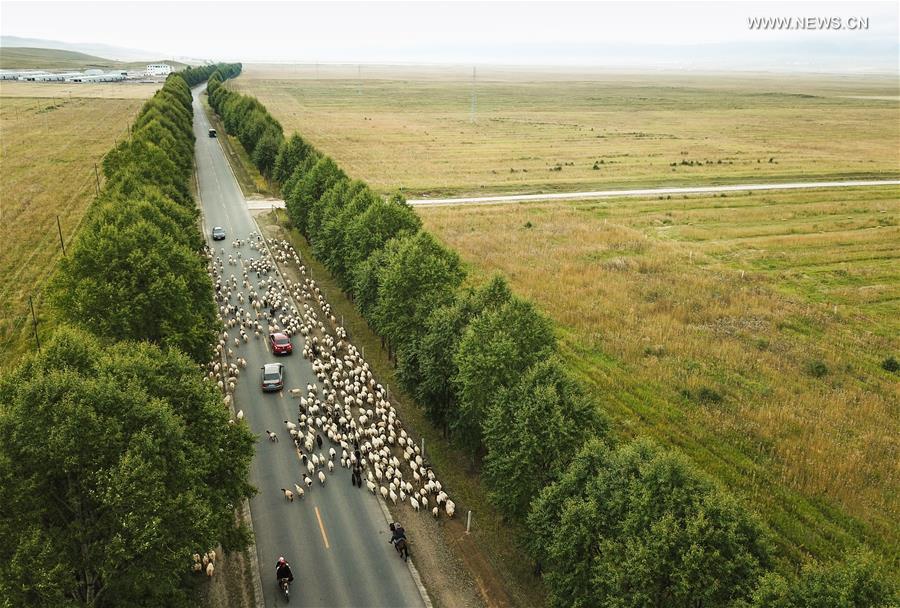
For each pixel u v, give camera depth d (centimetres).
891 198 14675
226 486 3947
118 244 5731
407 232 7969
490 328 5016
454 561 4391
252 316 8275
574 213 13412
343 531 4625
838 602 2648
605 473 3622
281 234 11881
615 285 9362
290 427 5694
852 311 8656
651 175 17412
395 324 6419
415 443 5712
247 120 17438
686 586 2995
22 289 8444
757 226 12631
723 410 6197
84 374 3809
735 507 3266
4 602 2825
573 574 3503
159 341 5531
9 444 3123
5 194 12912
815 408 6206
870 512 4794
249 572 4231
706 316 8344
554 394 4175
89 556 3183
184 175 12025
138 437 3306
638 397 6444
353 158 18888
